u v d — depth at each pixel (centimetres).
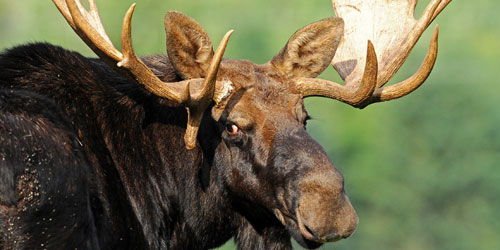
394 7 2845
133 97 2570
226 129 2480
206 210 2597
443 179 7450
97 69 2577
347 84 2691
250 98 2477
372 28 2825
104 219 2420
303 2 9356
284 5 9375
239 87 2489
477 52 8950
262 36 8894
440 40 9056
